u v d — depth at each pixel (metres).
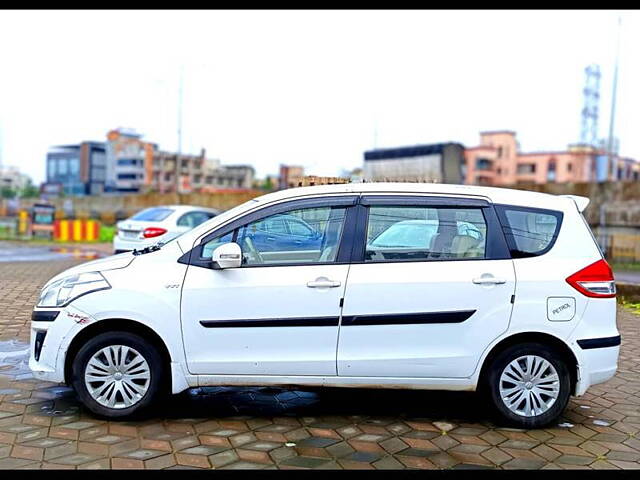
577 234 4.87
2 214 46.31
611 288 4.83
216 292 4.61
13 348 6.73
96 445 4.23
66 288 4.77
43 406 4.98
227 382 4.66
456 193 4.90
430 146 44.22
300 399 5.37
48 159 104.56
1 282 11.58
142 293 4.62
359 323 4.61
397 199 4.85
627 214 23.20
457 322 4.64
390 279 4.63
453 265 4.70
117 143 91.44
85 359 4.64
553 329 4.68
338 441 4.44
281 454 4.18
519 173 80.88
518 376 4.74
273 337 4.62
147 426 4.61
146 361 4.66
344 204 4.84
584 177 56.81
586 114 54.72
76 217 35.75
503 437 4.59
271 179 92.31
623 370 6.63
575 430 4.79
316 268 4.66
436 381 4.68
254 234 4.79
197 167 91.50
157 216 14.14
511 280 4.67
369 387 4.70
